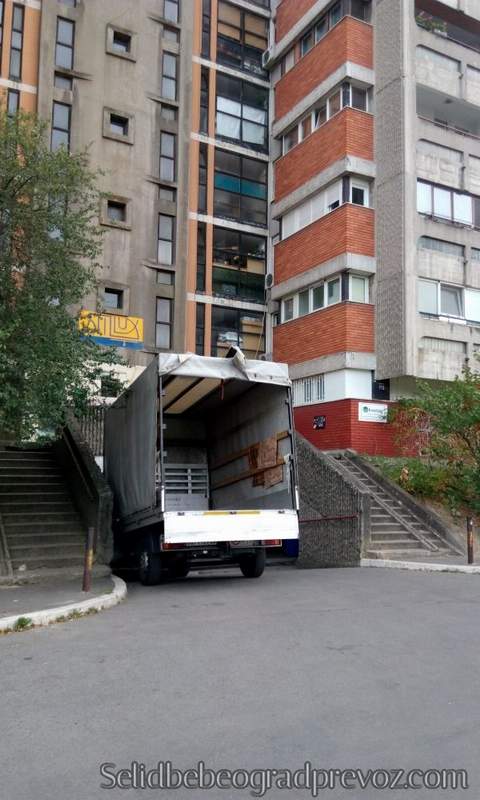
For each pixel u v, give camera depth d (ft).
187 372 37.55
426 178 72.02
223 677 19.06
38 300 36.19
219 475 48.19
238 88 90.07
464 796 12.08
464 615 27.58
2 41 74.28
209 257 84.17
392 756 13.62
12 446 59.06
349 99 74.33
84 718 16.01
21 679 19.22
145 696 17.54
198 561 41.68
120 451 47.21
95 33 79.36
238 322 85.51
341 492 53.06
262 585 37.93
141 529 41.63
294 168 82.64
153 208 80.28
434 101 76.95
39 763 13.57
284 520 37.60
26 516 47.52
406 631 24.62
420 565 44.83
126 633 24.98
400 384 71.77
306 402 75.82
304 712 16.15
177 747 14.21
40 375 34.81
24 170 35.88
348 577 40.96
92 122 77.61
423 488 57.62
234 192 87.71
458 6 77.51
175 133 83.10
